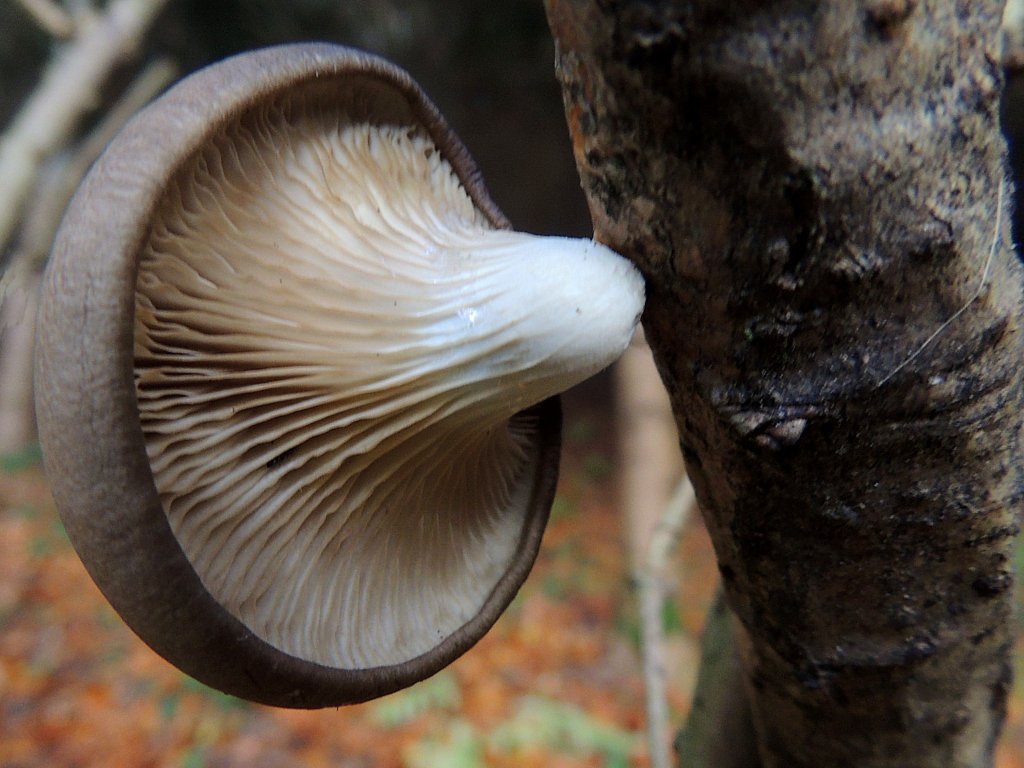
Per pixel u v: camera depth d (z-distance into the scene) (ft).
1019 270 0.23
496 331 0.29
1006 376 0.23
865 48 0.19
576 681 1.35
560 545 1.82
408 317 0.30
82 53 0.99
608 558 1.77
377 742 1.19
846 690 0.30
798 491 0.25
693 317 0.23
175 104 0.27
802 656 0.30
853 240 0.20
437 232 0.33
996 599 0.27
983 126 0.21
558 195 2.87
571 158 2.83
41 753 1.20
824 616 0.28
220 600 0.29
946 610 0.27
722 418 0.24
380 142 0.35
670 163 0.21
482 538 0.40
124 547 0.25
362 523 0.34
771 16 0.18
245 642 0.28
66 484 0.25
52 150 0.97
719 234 0.21
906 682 0.29
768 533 0.27
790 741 0.34
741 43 0.18
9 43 2.69
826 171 0.19
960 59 0.20
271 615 0.31
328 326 0.30
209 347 0.30
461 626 0.37
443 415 0.31
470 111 2.81
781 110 0.19
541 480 0.40
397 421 0.31
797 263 0.21
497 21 2.64
